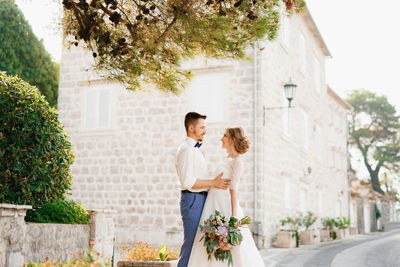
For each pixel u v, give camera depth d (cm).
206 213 475
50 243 598
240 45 514
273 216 1462
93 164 1532
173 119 1469
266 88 1449
